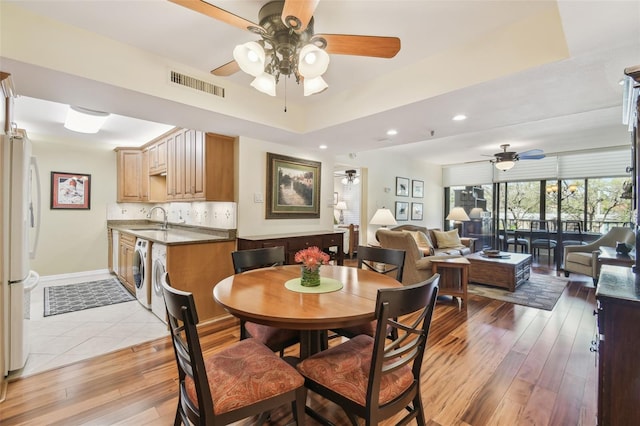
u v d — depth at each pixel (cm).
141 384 201
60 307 352
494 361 234
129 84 207
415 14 173
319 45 150
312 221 438
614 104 234
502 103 234
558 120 418
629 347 128
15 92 211
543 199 660
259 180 368
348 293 166
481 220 770
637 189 173
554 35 170
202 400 113
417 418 149
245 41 202
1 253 205
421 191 771
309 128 328
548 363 231
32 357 236
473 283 473
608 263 373
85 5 166
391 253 238
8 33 164
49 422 165
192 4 124
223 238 335
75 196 494
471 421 169
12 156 207
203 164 334
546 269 589
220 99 262
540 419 170
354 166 600
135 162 523
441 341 270
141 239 365
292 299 155
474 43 200
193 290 308
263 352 150
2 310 206
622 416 129
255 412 124
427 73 224
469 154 679
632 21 138
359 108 275
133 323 306
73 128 389
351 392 128
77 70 186
